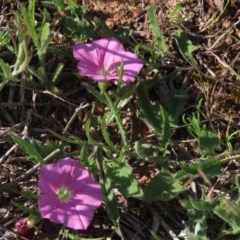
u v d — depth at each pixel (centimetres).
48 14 44
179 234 39
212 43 45
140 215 40
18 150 41
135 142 41
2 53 44
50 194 38
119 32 45
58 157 40
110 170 40
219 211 37
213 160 39
